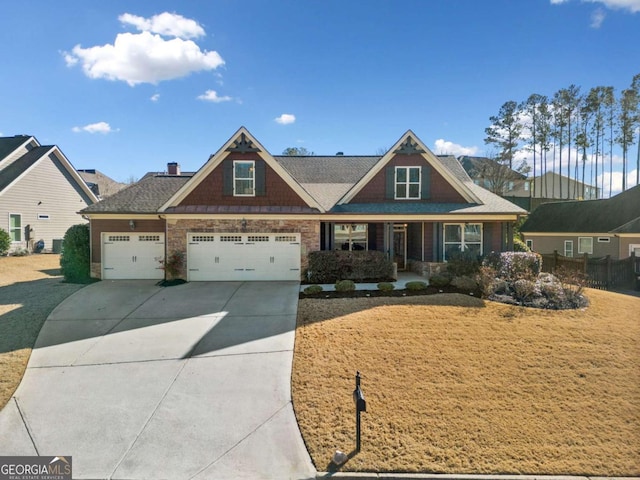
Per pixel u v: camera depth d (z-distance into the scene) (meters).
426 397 5.86
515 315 9.60
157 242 15.75
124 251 15.73
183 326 9.36
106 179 45.31
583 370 6.66
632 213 24.38
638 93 42.03
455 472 4.38
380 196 16.77
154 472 4.44
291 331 8.83
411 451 4.71
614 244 24.47
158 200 16.67
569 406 5.62
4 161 23.80
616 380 6.33
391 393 5.98
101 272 15.62
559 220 29.52
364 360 7.09
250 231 14.94
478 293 12.22
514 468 4.41
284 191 15.36
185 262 14.91
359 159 21.91
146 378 6.66
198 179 15.23
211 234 14.91
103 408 5.73
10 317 10.07
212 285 14.12
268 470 4.47
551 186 57.00
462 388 6.10
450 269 14.27
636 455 4.61
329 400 5.86
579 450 4.70
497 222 16.47
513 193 53.50
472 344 7.73
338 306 10.60
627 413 5.44
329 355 7.35
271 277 15.04
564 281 12.25
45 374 6.82
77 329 9.18
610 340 7.97
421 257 17.06
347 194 16.58
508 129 46.09
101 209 15.60
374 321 9.11
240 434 5.12
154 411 5.65
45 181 25.08
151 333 8.88
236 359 7.40
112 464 4.56
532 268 13.88
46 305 11.24
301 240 15.07
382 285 12.64
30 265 19.48
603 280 17.50
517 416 5.37
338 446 4.86
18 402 5.90
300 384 6.36
